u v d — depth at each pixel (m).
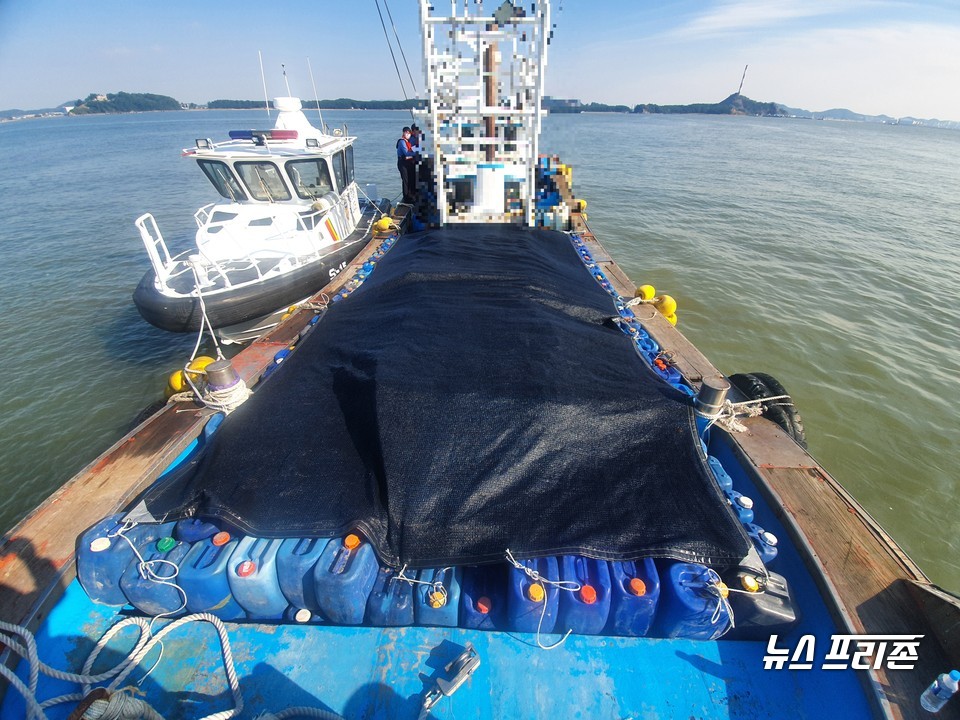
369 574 2.18
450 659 2.19
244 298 7.13
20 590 2.24
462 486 2.42
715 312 9.24
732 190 21.19
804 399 6.77
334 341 3.93
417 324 3.80
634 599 2.09
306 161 8.37
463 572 2.36
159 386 7.29
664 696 2.07
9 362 7.86
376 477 2.49
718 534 2.28
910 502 5.23
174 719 2.00
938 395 6.89
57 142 53.03
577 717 2.00
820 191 21.77
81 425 6.52
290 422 2.90
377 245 7.50
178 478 2.66
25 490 5.57
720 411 3.04
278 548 2.23
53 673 1.98
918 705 1.85
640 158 31.73
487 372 3.08
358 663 2.17
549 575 2.15
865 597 2.23
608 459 2.65
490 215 7.43
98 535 2.37
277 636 2.28
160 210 17.75
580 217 8.32
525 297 4.39
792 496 2.77
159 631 2.24
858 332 8.59
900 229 15.38
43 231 15.02
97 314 9.44
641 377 3.38
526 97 6.84
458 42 6.46
